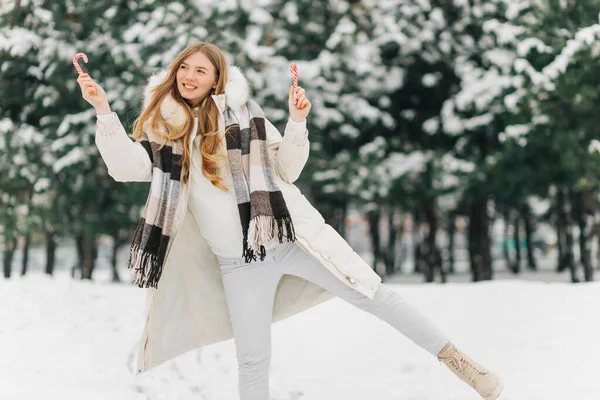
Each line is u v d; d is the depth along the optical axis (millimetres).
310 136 14812
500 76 13281
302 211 2430
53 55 13211
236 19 13375
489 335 4293
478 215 17812
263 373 2436
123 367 3762
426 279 17344
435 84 15148
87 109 13891
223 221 2348
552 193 17750
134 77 12938
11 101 14133
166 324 2557
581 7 11938
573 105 11570
